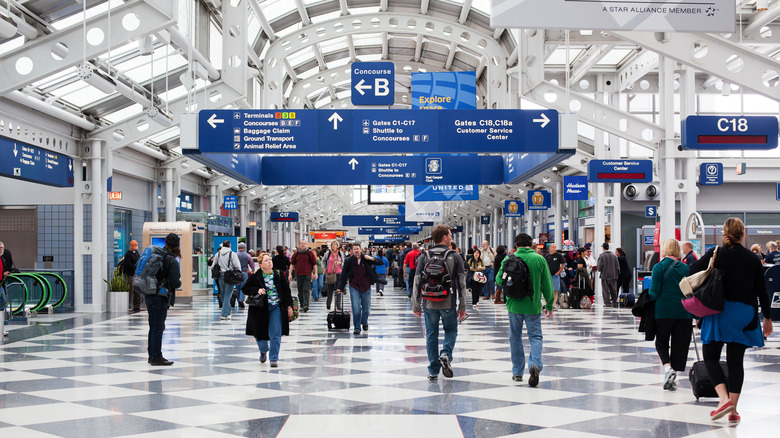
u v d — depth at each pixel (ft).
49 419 17.88
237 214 103.50
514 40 61.36
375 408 19.21
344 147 43.73
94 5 38.40
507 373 25.38
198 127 43.57
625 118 51.29
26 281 52.19
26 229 55.72
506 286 23.04
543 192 85.46
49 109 44.57
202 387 22.58
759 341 17.28
